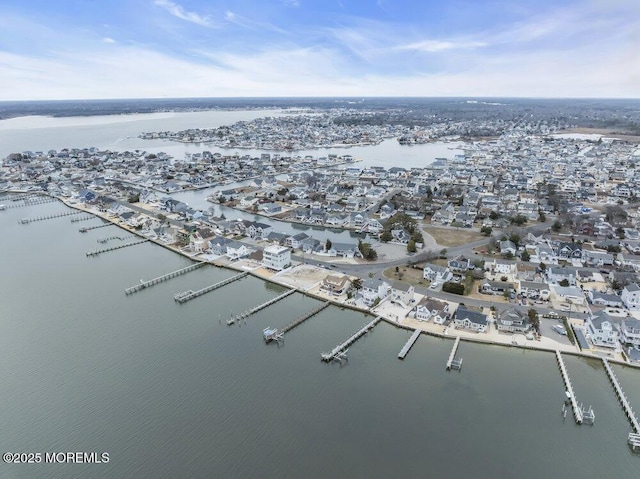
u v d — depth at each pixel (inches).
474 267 4360.2
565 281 3917.3
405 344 3110.2
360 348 3063.5
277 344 3105.3
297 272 4355.3
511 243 4810.5
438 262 4520.2
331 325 3380.9
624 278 3922.2
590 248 4948.3
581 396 2566.4
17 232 5866.1
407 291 3873.0
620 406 2495.1
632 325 3061.0
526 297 3710.6
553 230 5644.7
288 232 5866.1
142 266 4643.2
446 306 3496.6
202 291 3961.6
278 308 3651.6
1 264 4660.4
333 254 4810.5
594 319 3127.5
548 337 3134.8
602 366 2851.9
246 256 4820.4
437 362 2888.8
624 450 2191.2
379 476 1999.3
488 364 2864.2
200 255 4916.3
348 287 3961.6
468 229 5767.7
